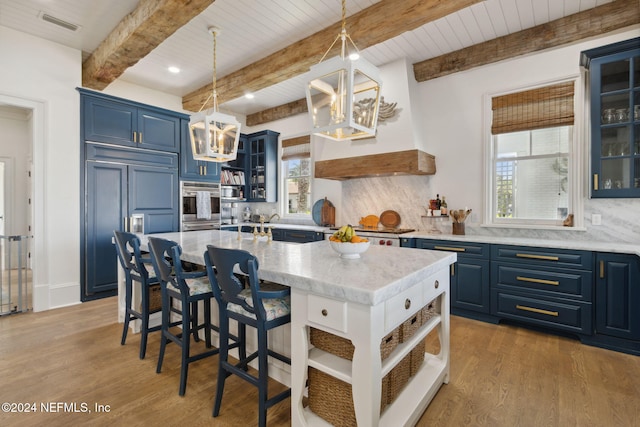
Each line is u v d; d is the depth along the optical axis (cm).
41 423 171
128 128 416
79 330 296
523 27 321
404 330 171
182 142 475
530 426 169
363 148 410
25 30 329
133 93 459
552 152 338
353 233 196
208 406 187
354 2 273
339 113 183
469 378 216
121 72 365
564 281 278
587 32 294
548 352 255
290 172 593
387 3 268
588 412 180
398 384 176
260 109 600
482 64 358
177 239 298
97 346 263
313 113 194
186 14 257
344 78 180
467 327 308
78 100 373
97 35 336
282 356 201
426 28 321
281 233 519
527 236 341
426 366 207
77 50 369
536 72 333
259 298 158
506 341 276
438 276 196
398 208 434
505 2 279
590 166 286
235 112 618
